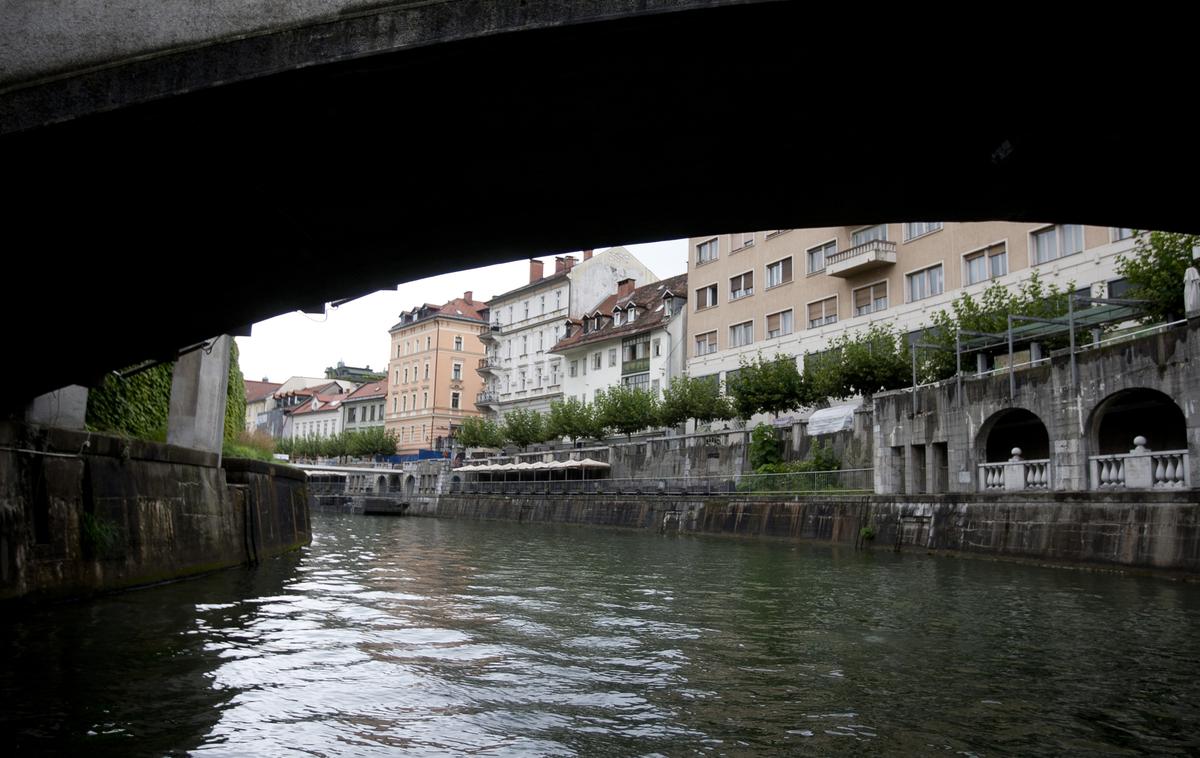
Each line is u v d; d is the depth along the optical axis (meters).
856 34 5.30
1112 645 9.09
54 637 8.41
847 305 40.31
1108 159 6.77
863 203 7.52
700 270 50.72
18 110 5.41
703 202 7.41
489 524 48.38
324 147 6.20
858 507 26.14
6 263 7.52
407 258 8.03
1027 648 8.91
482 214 7.38
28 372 9.81
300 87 5.47
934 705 6.56
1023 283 31.59
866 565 19.44
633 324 57.03
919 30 5.28
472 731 5.73
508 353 74.75
